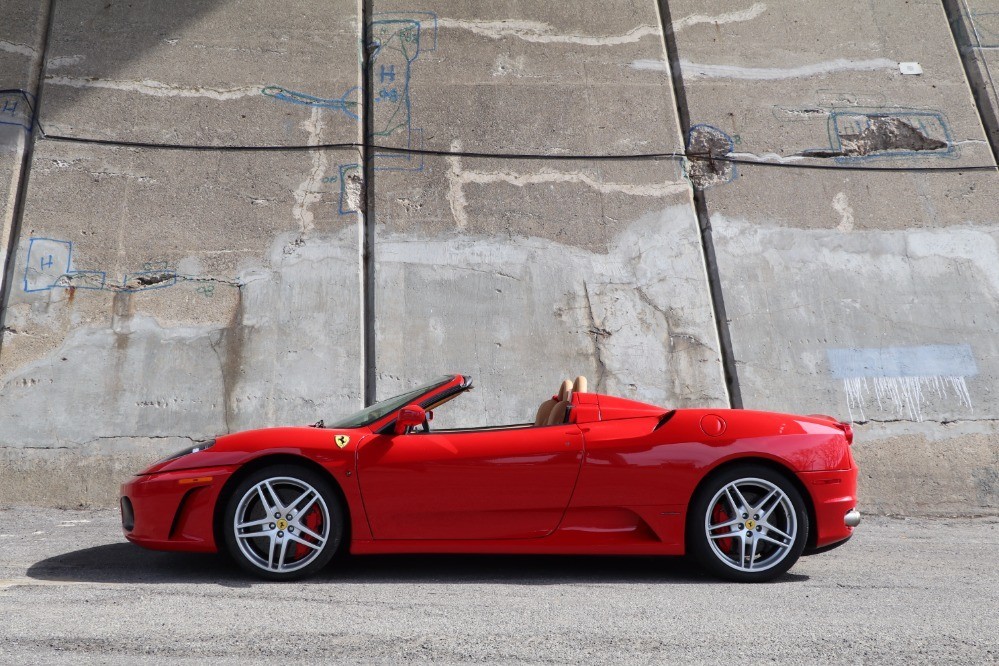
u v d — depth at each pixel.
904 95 7.72
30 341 6.21
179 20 7.48
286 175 6.98
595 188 7.18
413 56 7.57
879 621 2.75
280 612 2.78
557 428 3.54
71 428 6.04
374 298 6.62
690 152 7.39
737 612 2.86
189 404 6.21
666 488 3.42
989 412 6.49
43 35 7.28
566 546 3.39
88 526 5.06
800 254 7.00
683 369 6.61
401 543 3.36
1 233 6.46
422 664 2.25
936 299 6.88
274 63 7.40
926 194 7.30
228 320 6.47
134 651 2.32
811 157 7.40
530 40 7.75
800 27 7.98
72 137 6.87
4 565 3.71
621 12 7.96
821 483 3.46
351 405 6.31
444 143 7.23
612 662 2.29
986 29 8.09
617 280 6.86
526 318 6.68
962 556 4.32
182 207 6.78
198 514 3.35
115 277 6.49
